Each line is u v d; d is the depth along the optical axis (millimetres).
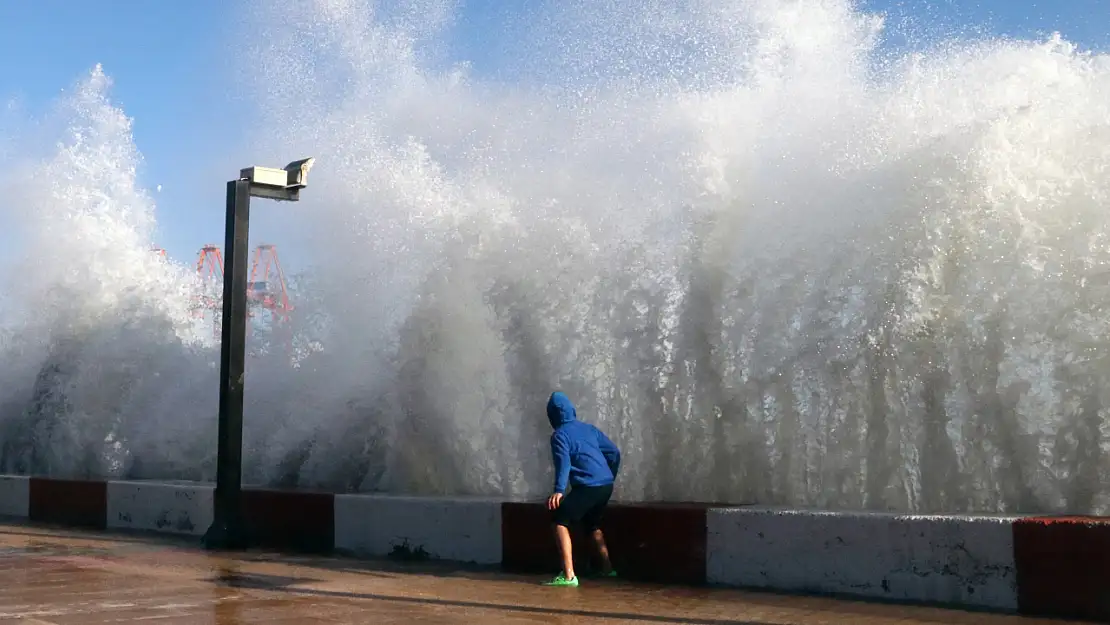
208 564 7414
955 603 5277
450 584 6395
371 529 7746
